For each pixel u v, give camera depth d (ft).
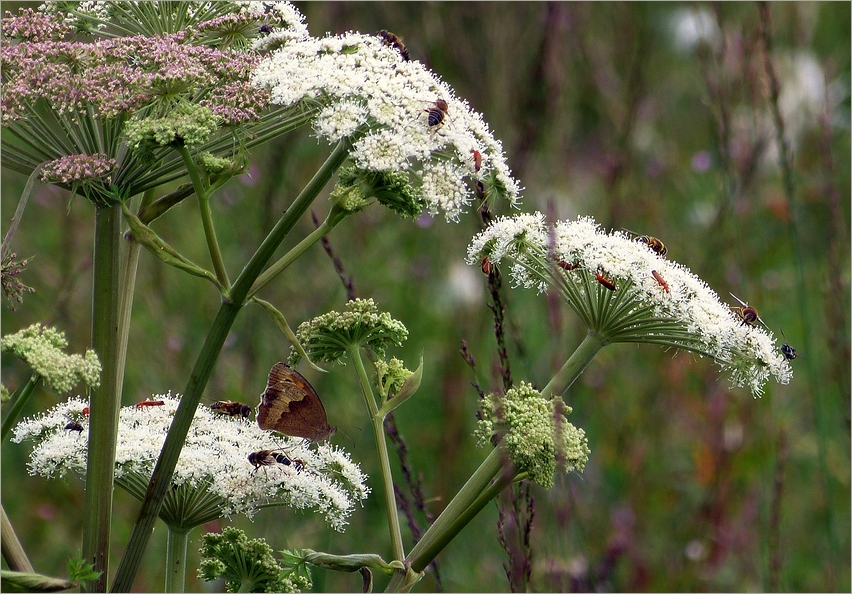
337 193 17.84
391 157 18.06
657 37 50.16
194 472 19.10
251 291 17.54
